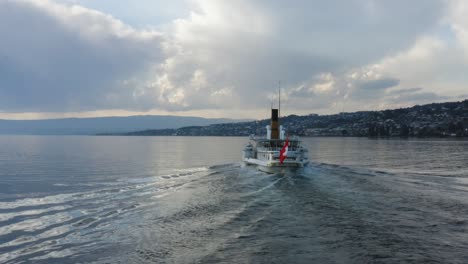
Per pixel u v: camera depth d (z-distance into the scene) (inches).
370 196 1140.5
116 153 4387.3
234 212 938.1
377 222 844.0
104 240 733.3
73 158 3380.9
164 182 1581.0
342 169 1955.0
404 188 1315.2
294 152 1834.4
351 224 824.3
